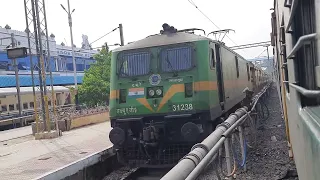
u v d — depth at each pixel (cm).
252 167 694
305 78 285
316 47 225
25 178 792
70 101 3170
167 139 774
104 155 861
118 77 813
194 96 743
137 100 783
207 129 746
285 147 846
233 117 660
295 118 337
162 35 833
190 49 771
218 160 531
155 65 788
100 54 2684
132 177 740
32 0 1483
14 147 1310
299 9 293
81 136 1468
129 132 795
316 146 183
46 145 1286
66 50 4403
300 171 336
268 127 1232
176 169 303
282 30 512
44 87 1529
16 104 2636
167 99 760
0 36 3409
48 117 1519
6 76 2917
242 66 1423
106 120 2211
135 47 816
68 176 701
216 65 855
